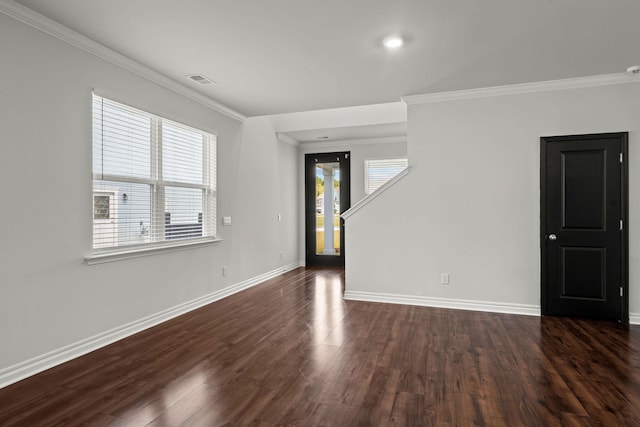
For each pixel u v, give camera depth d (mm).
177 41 2941
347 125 5895
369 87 4016
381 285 4477
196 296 4215
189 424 1925
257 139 5648
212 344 3072
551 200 3867
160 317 3670
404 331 3387
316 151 7191
